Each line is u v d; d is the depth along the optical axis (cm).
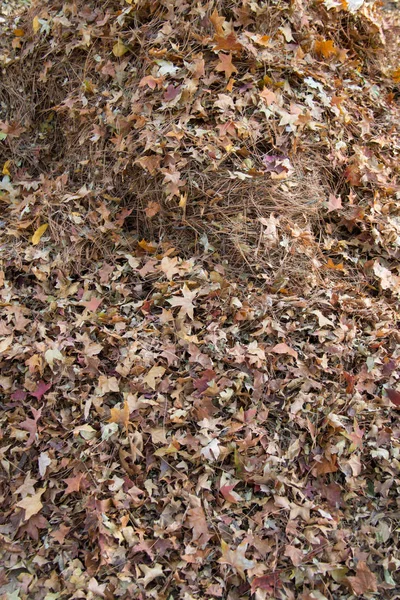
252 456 212
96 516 197
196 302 249
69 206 283
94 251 275
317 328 245
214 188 266
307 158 283
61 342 240
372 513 208
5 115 345
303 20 312
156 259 266
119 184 284
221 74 283
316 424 220
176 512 202
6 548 198
